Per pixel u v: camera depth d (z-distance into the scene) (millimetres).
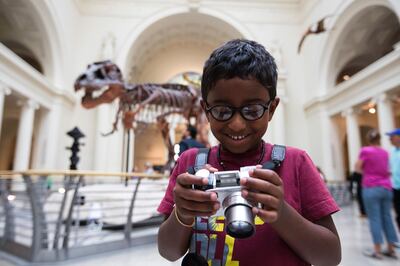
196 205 570
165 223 801
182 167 899
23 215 3447
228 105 683
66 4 12430
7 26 11680
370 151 3242
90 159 12930
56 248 3012
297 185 781
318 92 13367
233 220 529
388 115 9242
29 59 14078
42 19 10969
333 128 12906
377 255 3121
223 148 834
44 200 3072
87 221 4578
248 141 723
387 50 13148
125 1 14320
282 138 13461
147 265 2889
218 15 14602
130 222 3744
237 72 665
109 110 12758
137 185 3662
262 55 724
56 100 11898
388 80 9078
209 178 597
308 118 14320
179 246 788
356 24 11602
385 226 3205
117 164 12555
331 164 12609
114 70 5785
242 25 14672
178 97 6898
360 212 6090
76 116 13234
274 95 741
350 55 13391
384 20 11344
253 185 544
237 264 722
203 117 7352
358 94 10680
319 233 677
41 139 11555
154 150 18906
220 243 747
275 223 636
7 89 8805
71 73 13172
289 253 719
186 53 18344
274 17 15008
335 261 714
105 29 14016
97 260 3047
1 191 3293
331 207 735
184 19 15086
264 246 723
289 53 14805
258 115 690
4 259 3023
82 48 13711
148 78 18516
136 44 14562
